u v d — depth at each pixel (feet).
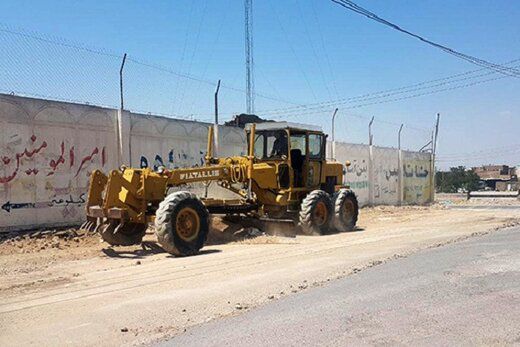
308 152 50.75
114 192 36.50
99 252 37.76
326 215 49.19
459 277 26.16
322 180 52.70
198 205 37.01
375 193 92.68
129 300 23.09
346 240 43.91
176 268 30.94
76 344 17.60
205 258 34.60
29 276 29.25
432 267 28.96
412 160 106.42
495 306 20.77
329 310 20.72
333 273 28.32
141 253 37.32
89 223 38.47
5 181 42.37
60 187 46.09
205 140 60.70
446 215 74.54
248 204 45.93
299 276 27.71
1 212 42.09
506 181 268.00
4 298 23.89
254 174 45.73
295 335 17.81
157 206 38.29
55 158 45.78
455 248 36.40
